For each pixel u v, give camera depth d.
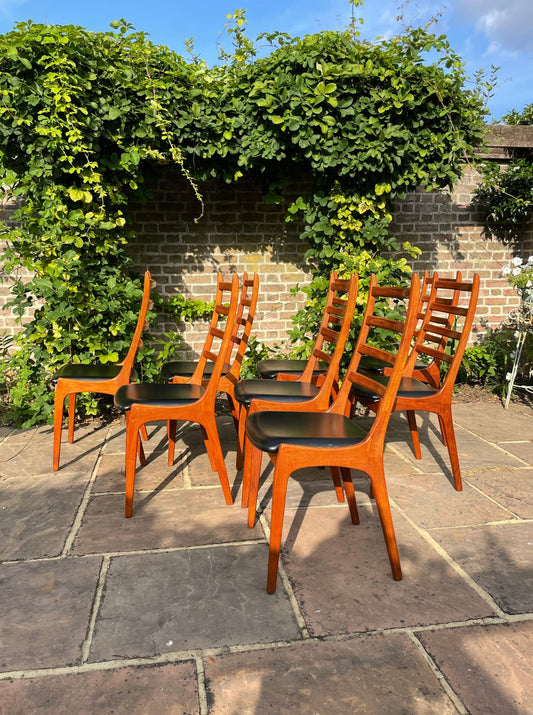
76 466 3.22
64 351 4.02
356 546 2.29
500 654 1.64
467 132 4.21
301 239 5.25
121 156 3.88
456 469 2.85
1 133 3.58
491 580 2.04
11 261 3.84
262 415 2.29
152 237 5.06
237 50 3.94
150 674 1.56
